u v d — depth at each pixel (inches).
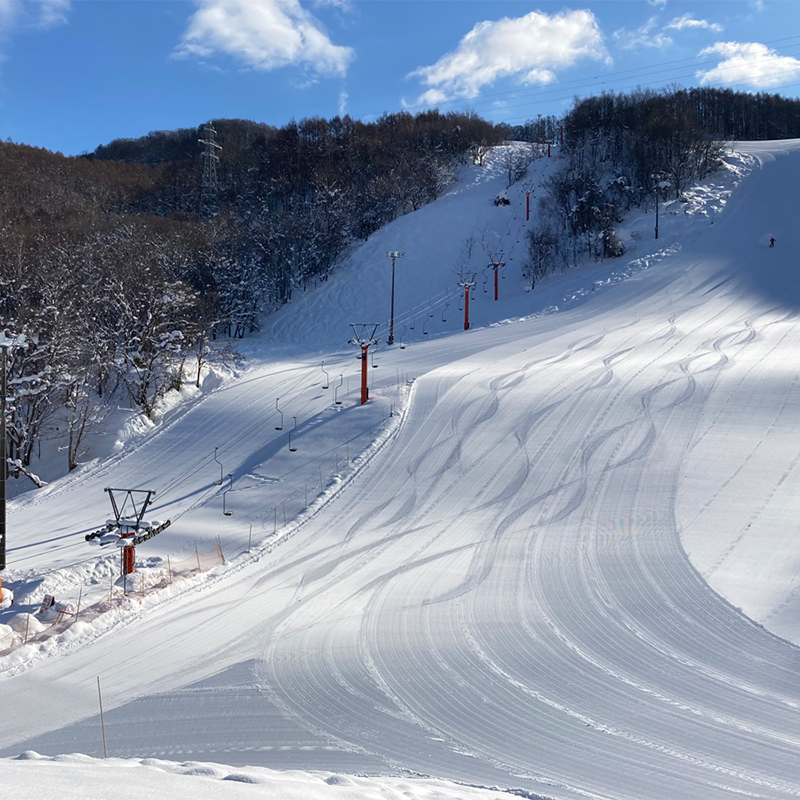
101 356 1839.3
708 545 908.6
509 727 545.0
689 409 1368.1
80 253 2250.2
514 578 860.6
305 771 460.1
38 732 561.0
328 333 2642.7
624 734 533.3
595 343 1894.7
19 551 1143.0
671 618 734.5
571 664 647.8
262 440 1509.6
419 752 510.9
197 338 2112.5
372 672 642.2
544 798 448.8
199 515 1214.9
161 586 907.4
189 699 604.4
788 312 2038.6
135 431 1688.0
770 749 510.6
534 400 1494.8
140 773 339.0
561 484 1149.7
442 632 724.0
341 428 1483.8
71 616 822.5
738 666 635.5
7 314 1876.2
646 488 1100.5
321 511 1152.2
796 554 864.9
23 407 1649.9
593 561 892.0
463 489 1174.3
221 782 331.9
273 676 641.6
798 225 2672.2
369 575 903.7
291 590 874.1
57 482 1482.5
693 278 2407.7
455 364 1824.6
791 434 1224.2
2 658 706.2
